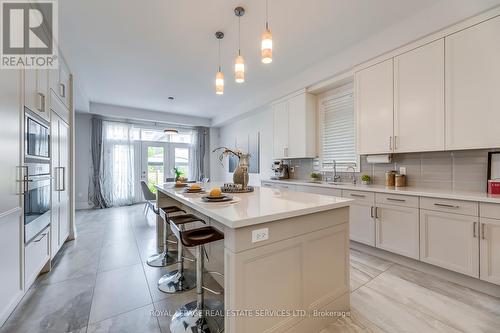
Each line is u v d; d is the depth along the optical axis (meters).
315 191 3.46
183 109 6.32
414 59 2.48
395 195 2.47
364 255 2.77
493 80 1.97
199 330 1.49
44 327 1.55
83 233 3.76
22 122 1.77
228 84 4.46
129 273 2.34
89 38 2.80
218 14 2.40
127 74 3.92
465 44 2.12
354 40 2.94
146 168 6.81
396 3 2.27
